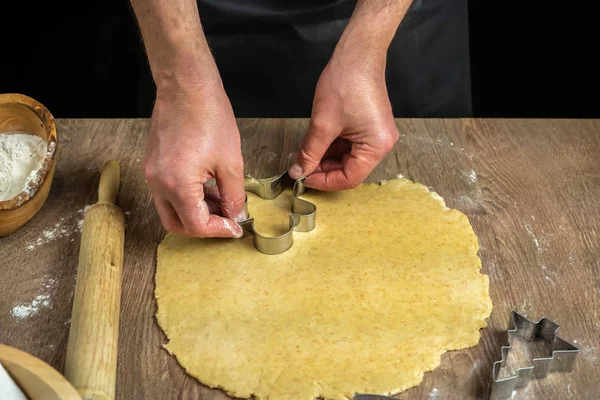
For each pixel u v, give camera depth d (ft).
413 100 6.84
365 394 3.63
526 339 4.08
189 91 4.18
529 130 5.90
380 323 4.11
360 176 4.88
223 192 4.50
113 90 9.74
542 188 5.24
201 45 4.21
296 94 6.75
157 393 3.78
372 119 4.65
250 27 6.29
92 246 4.39
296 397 3.70
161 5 3.96
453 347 3.98
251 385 3.77
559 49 11.00
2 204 4.55
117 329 4.00
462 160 5.55
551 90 10.59
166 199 4.28
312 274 4.45
